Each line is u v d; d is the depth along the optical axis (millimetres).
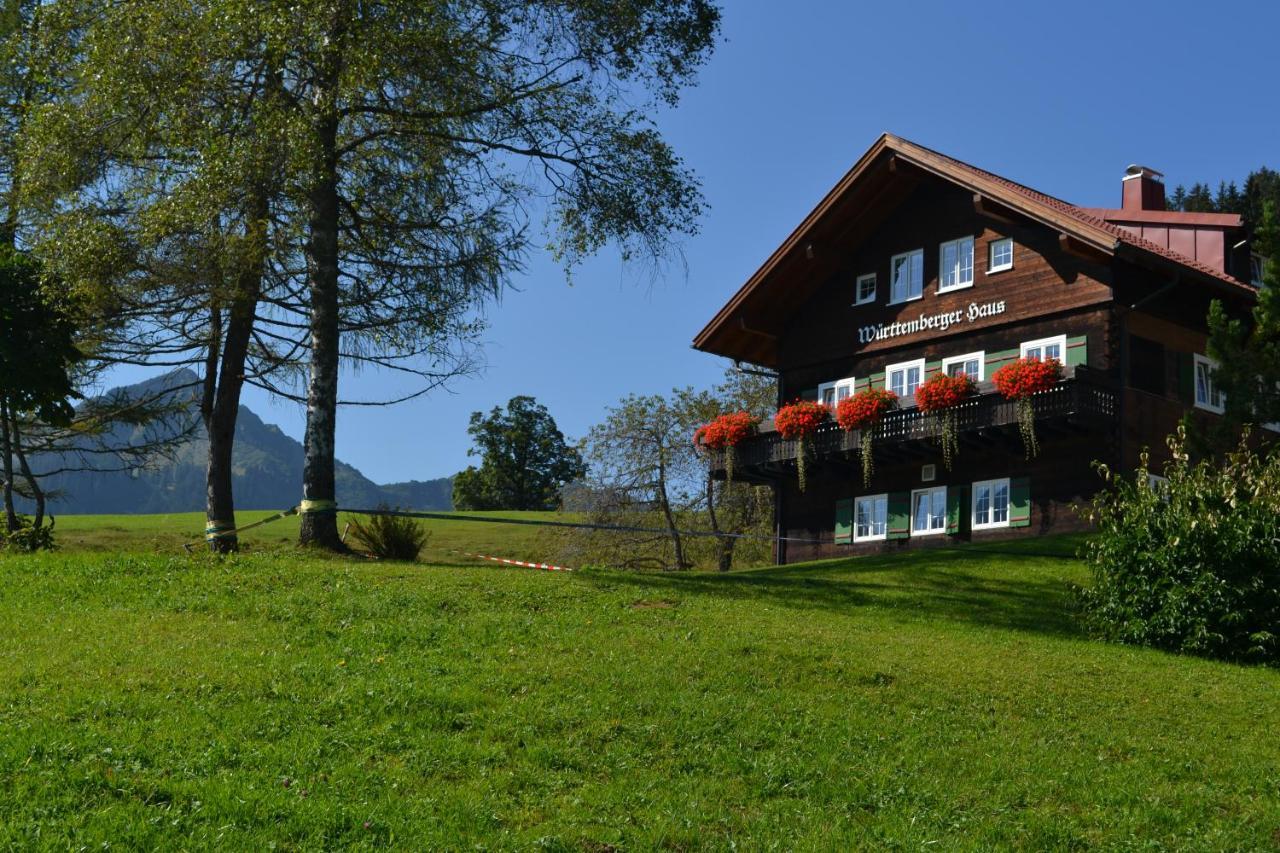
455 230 24000
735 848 9695
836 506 33438
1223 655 17891
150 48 21078
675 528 41531
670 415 42094
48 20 23219
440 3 21688
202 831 8984
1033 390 27453
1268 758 13109
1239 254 33969
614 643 15555
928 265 32281
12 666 12938
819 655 15562
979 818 10727
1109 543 19094
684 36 23422
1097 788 11680
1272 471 19078
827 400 34156
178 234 21984
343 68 21797
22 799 9266
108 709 11555
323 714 12023
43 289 22812
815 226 33125
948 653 16500
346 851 8969
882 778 11500
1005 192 29094
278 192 21984
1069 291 29188
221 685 12633
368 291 24516
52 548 24266
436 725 12031
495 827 9750
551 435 97875
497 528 55344
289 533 46188
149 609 16422
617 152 23922
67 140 21953
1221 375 23391
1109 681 15773
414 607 16969
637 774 11211
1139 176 36719
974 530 30156
